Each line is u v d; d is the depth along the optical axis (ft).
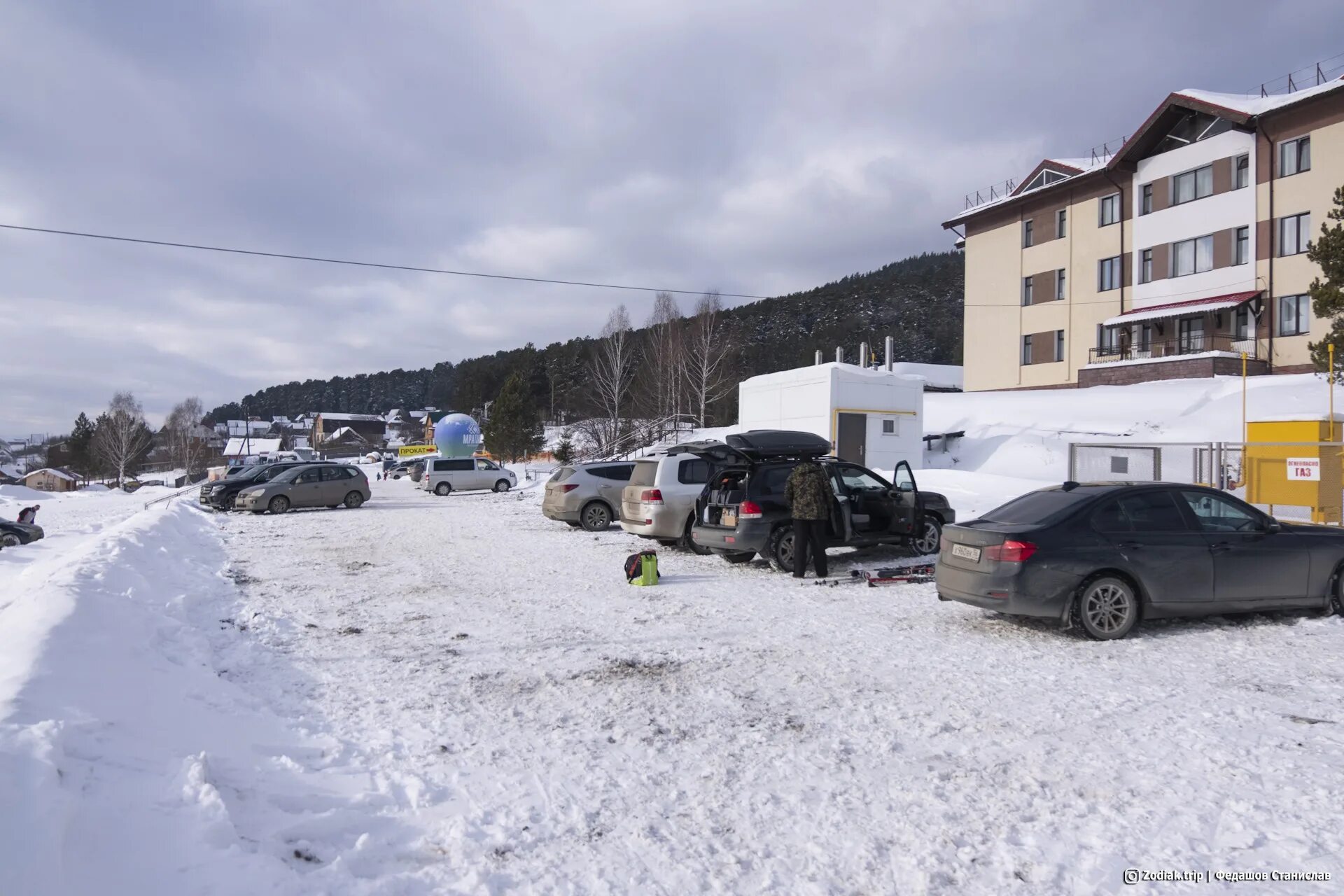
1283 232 108.17
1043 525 24.45
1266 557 25.07
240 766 14.07
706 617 27.63
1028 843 11.94
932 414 120.78
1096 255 132.16
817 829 12.55
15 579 33.63
